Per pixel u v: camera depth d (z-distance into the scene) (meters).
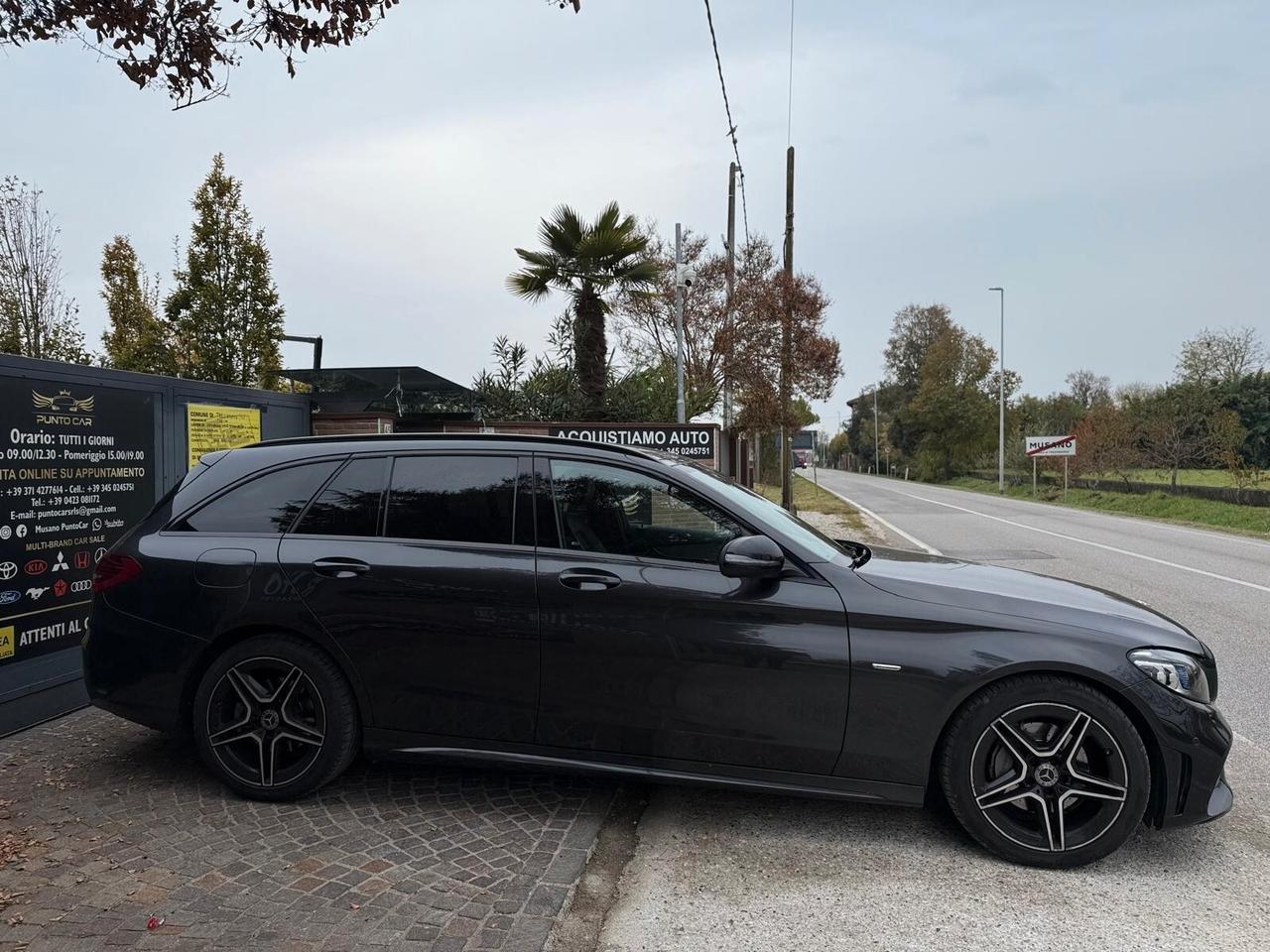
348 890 2.91
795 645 3.27
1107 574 11.57
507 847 3.26
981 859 3.27
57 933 2.61
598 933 2.73
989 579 3.60
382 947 2.56
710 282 22.39
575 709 3.42
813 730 3.28
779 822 3.60
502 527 3.60
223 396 5.95
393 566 3.55
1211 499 24.92
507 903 2.83
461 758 3.53
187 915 2.72
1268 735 4.89
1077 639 3.17
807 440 67.38
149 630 3.69
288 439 4.00
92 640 3.78
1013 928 2.79
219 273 14.46
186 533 3.80
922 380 63.06
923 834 3.49
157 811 3.53
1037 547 14.93
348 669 3.56
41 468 4.50
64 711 4.71
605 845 3.37
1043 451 33.44
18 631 4.42
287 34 3.76
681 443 11.38
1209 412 30.00
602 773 3.43
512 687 3.46
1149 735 3.18
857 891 3.02
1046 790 3.18
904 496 34.81
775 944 2.68
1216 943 2.71
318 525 3.72
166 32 3.66
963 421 57.31
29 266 15.80
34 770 3.95
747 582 3.34
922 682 3.20
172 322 14.85
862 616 3.27
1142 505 26.06
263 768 3.61
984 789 3.21
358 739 3.66
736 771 3.36
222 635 3.63
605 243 13.94
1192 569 12.10
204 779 3.87
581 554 3.50
